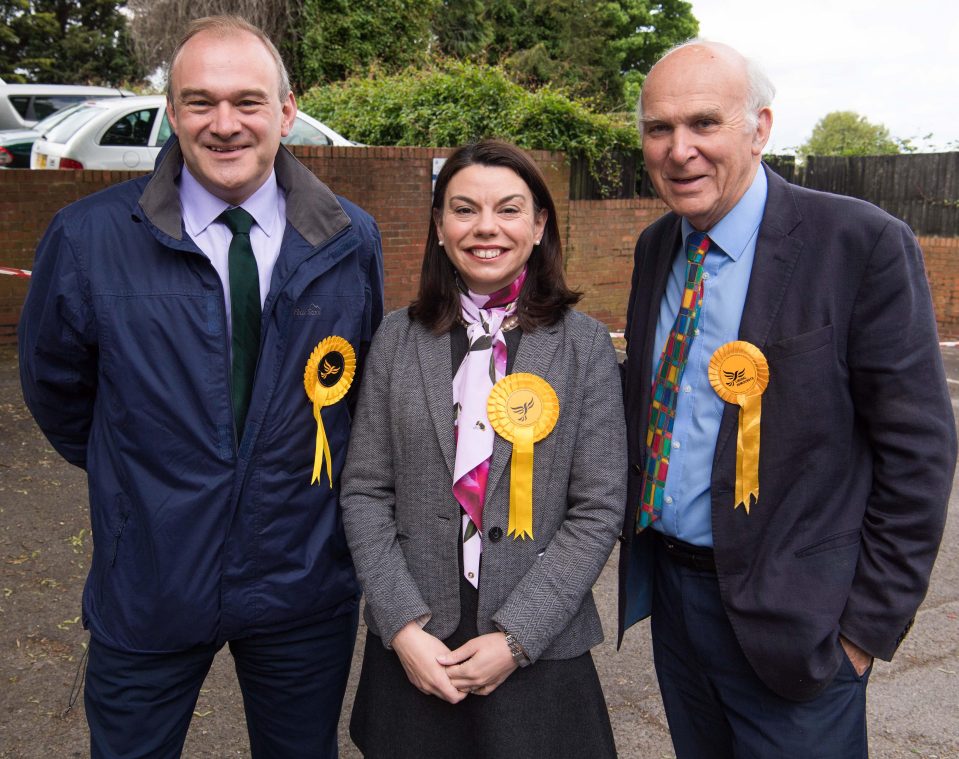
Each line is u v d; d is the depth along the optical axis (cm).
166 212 182
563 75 2909
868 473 181
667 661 212
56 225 185
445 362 194
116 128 865
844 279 173
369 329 213
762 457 178
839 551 178
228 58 177
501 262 188
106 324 180
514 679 185
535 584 183
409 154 841
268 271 193
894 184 1088
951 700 313
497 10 3058
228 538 190
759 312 179
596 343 196
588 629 196
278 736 217
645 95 183
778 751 187
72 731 273
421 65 1766
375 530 194
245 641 203
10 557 381
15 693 290
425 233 865
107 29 3058
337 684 217
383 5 1789
